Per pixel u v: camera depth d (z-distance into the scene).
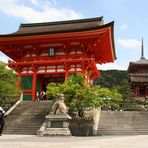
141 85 80.94
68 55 48.34
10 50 51.53
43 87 54.16
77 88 31.78
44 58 49.16
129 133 29.36
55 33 45.94
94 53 50.94
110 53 55.12
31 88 48.44
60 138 23.67
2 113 26.34
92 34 44.88
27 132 29.39
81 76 33.69
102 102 33.25
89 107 30.97
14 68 49.28
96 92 31.83
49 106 36.66
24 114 34.41
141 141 18.84
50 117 28.58
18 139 21.50
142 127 31.28
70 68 47.41
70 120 29.25
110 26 43.72
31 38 47.50
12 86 37.97
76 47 48.28
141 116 34.34
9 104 38.34
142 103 49.94
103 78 110.69
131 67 91.19
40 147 14.73
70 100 31.59
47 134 27.48
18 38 47.88
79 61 46.31
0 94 36.94
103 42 49.25
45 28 53.91
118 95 42.25
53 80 53.50
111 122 32.31
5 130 29.84
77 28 47.97
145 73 88.12
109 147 14.80
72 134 28.52
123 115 34.34
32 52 50.59
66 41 47.38
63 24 54.59
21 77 49.25
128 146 15.35
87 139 22.11
